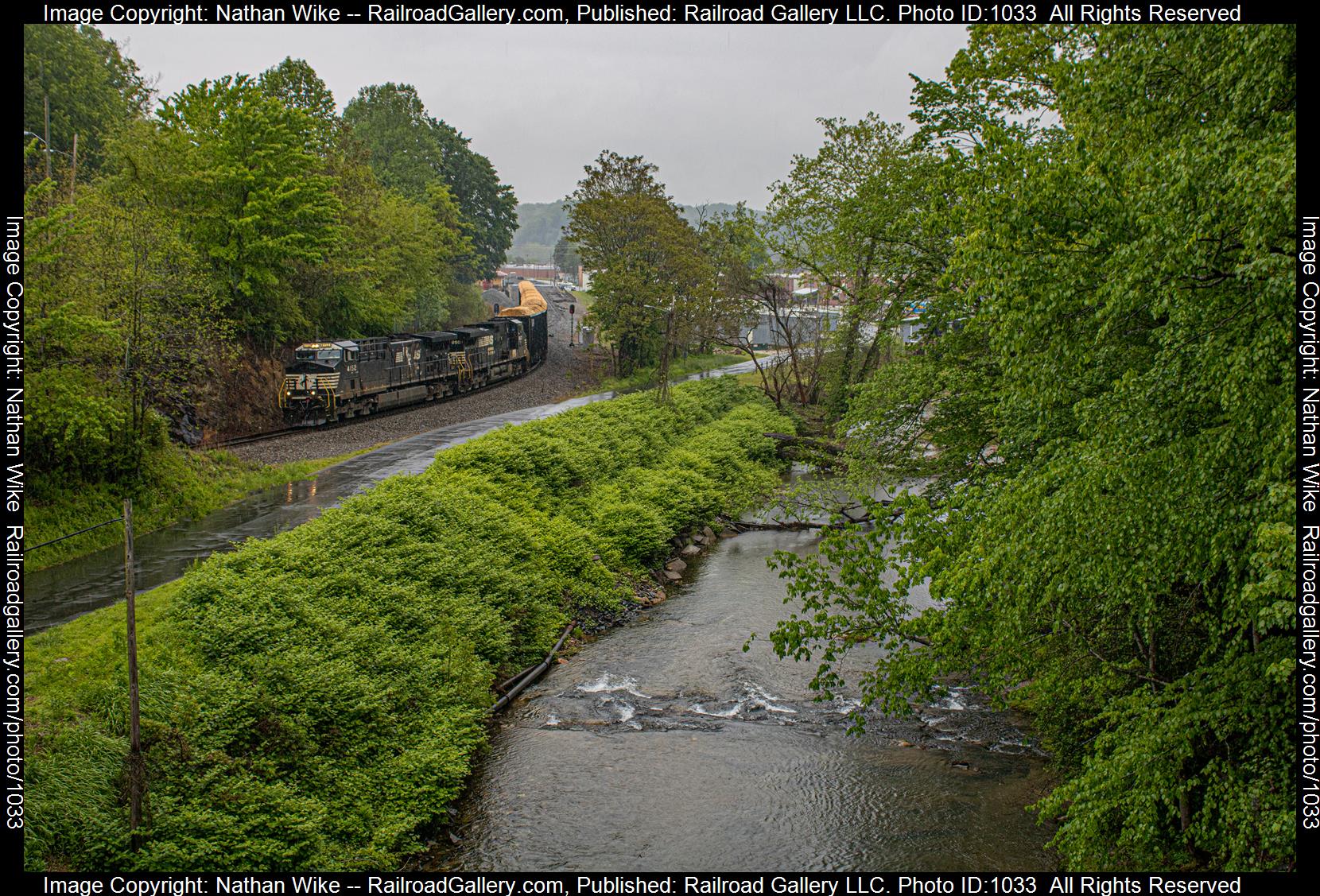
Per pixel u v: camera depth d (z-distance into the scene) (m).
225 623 15.36
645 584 25.78
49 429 22.62
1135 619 11.17
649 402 46.44
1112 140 9.75
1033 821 13.48
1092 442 9.30
